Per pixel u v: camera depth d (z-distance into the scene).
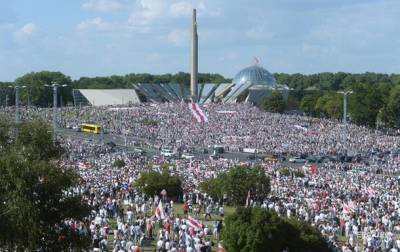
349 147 167.62
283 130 190.50
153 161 129.38
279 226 58.00
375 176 116.88
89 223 64.25
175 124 197.88
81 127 191.62
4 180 39.66
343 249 60.69
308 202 83.94
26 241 39.69
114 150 151.50
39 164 40.78
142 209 79.69
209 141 171.00
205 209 86.31
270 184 97.00
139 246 62.50
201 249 58.12
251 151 160.38
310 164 142.50
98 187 89.00
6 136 43.06
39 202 41.25
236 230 58.03
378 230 68.44
